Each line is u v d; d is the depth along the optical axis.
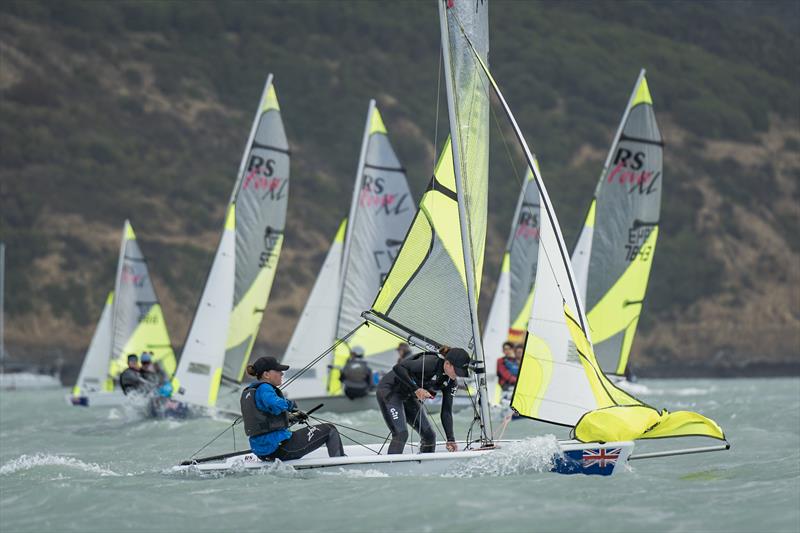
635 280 72.56
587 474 36.62
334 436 38.25
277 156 82.19
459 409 71.56
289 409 37.81
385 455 36.97
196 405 72.31
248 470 37.66
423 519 29.91
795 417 65.50
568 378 37.47
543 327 37.88
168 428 66.19
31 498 34.19
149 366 77.62
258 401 37.59
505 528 28.84
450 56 40.69
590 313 72.06
